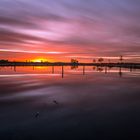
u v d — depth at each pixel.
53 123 15.27
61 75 65.31
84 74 71.62
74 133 13.46
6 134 13.23
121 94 28.17
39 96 26.14
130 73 79.25
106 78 54.91
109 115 17.47
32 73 73.88
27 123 15.28
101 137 12.77
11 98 24.66
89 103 22.16
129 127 14.46
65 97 25.56
